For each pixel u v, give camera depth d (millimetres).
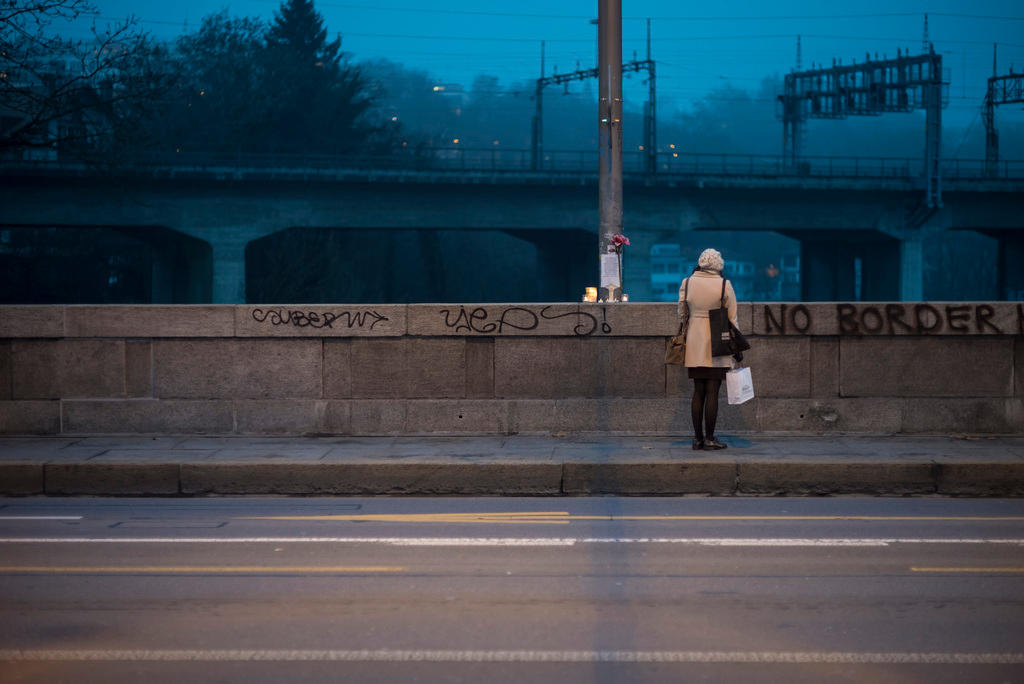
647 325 11586
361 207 65125
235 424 11820
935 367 11562
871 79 84625
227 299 63281
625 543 7906
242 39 84000
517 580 6848
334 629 5836
